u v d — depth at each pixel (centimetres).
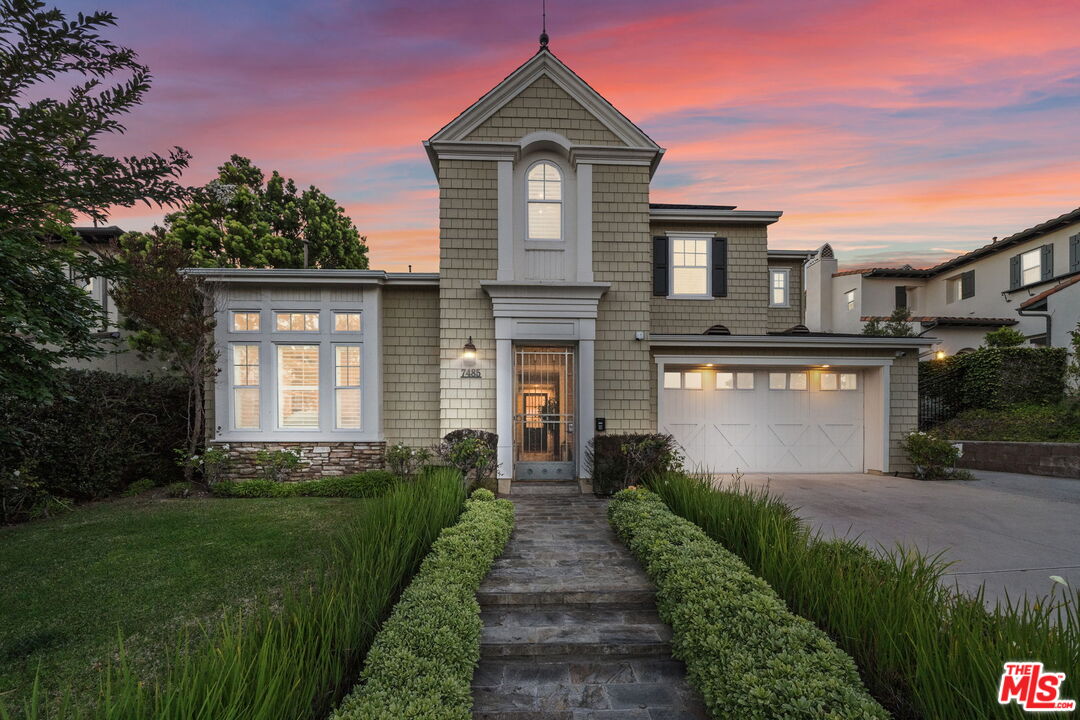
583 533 557
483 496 614
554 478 827
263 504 697
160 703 180
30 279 397
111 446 760
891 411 947
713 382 951
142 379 868
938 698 204
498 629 356
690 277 1121
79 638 333
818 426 962
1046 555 482
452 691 229
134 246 1038
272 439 812
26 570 448
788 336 912
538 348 838
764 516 424
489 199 816
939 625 245
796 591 323
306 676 221
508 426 803
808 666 234
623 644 337
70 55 294
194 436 796
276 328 828
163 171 321
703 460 945
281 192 1647
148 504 707
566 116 827
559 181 838
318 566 355
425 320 858
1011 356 1130
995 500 722
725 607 297
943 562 461
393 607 312
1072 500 721
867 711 205
